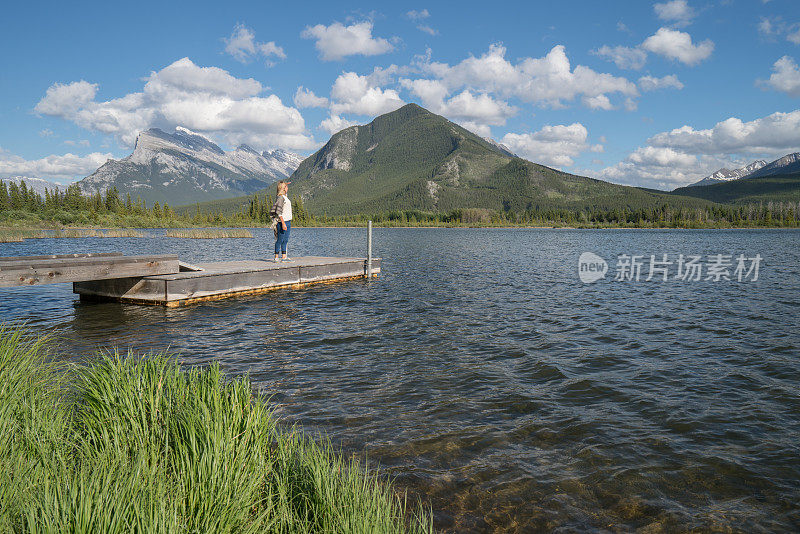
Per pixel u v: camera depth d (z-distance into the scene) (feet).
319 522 10.04
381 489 13.43
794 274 76.33
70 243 157.69
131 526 8.11
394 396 21.31
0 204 385.50
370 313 41.19
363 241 210.59
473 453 15.93
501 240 239.09
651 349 30.32
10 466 10.44
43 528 7.78
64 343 29.07
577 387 23.02
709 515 12.64
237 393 13.01
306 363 26.25
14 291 50.96
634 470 14.98
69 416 14.28
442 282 63.82
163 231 321.32
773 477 14.64
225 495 9.62
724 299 50.62
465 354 28.71
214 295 46.01
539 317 40.42
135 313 39.17
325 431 17.37
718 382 23.90
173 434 11.93
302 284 56.29
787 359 28.12
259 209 526.16
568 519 12.34
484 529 11.80
